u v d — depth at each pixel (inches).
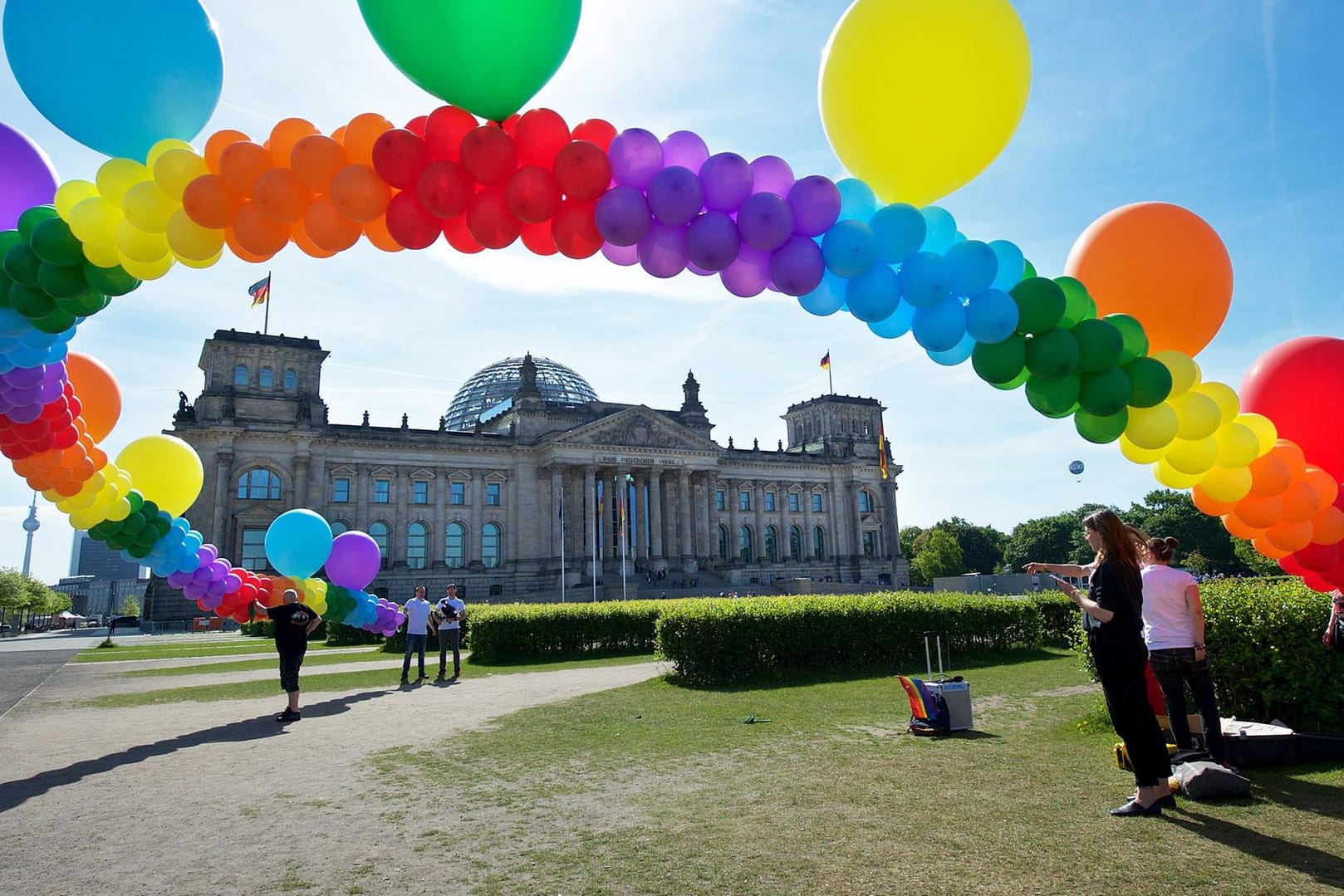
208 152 408.8
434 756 582.6
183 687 1095.0
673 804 429.1
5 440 577.6
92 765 580.7
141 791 499.5
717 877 315.0
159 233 418.0
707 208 404.5
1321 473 470.0
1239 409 513.0
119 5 387.2
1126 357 427.8
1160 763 381.7
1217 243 456.4
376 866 345.7
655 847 355.9
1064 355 406.3
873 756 535.5
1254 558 3897.6
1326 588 494.6
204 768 562.6
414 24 348.5
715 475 4714.6
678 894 297.9
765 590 4200.3
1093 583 399.2
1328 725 538.3
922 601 1242.6
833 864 324.8
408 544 4042.8
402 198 386.6
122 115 409.4
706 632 1010.1
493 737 649.0
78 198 432.1
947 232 439.2
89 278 433.4
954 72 372.2
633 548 4431.6
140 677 1256.8
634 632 1528.1
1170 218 455.8
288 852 369.4
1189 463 442.0
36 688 1139.9
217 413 3631.9
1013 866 315.6
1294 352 496.1
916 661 1173.1
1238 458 445.4
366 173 383.2
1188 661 436.1
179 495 817.5
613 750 584.4
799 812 403.2
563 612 1480.1
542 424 4451.3
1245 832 347.9
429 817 422.6
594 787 474.0
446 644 1121.4
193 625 3309.5
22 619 5954.7
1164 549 456.1
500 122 398.0
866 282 414.9
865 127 394.9
